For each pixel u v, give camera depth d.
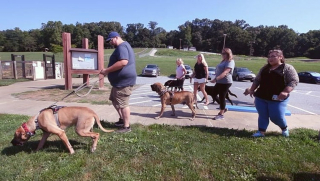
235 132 4.15
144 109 6.22
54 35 91.31
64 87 10.89
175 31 146.12
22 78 16.78
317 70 32.12
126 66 3.79
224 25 136.50
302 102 8.62
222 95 5.11
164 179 2.62
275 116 3.77
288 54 109.06
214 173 2.73
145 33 140.12
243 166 2.89
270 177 2.69
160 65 34.19
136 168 2.81
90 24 117.19
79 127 3.16
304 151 3.29
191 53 83.94
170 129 4.26
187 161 2.96
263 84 3.79
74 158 3.00
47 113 3.12
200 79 6.51
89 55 10.12
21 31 92.62
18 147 3.32
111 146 3.36
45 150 3.24
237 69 21.33
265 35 113.75
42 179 2.54
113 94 4.03
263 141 3.66
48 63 17.41
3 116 5.01
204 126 4.54
